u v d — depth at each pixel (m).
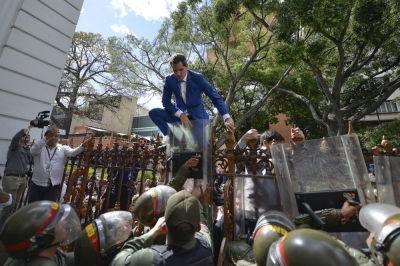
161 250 1.57
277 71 13.20
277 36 9.41
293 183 2.20
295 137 2.64
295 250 1.08
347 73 10.78
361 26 8.96
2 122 4.51
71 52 19.80
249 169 2.78
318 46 9.12
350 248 1.66
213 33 13.38
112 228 1.62
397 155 2.32
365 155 2.39
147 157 3.08
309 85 11.69
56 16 5.45
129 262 1.48
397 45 10.33
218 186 3.06
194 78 3.22
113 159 3.18
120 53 15.11
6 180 4.03
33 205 1.49
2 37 4.55
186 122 2.84
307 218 1.85
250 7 10.33
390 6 7.90
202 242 1.74
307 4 8.17
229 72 12.66
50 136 3.97
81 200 3.22
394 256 1.15
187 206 1.57
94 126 30.11
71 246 2.67
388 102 16.53
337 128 10.64
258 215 2.49
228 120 2.78
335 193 2.00
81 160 3.65
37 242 1.37
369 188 2.00
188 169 2.48
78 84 19.31
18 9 4.76
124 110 33.38
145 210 1.90
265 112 16.11
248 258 1.89
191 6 13.07
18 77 4.75
